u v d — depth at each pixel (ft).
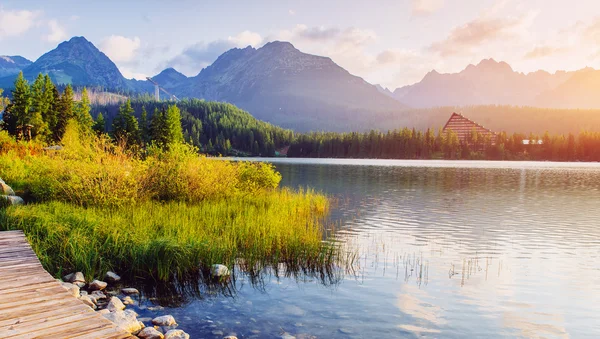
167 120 268.62
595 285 36.60
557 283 37.09
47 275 27.40
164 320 25.55
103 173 59.26
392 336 25.11
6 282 25.72
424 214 77.77
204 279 35.01
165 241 36.88
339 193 114.52
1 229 40.91
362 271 39.14
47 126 233.14
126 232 40.45
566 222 70.90
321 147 578.25
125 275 35.22
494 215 77.87
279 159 509.35
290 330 25.49
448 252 48.16
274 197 78.23
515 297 33.14
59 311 21.31
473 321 27.96
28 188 63.00
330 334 25.08
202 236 42.01
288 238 45.44
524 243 53.93
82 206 53.16
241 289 33.06
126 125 263.49
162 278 34.45
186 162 72.49
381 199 101.04
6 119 230.07
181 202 65.05
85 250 36.50
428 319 28.02
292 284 34.68
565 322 28.27
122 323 23.82
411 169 263.08
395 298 32.01
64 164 61.21
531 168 305.32
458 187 137.69
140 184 63.98
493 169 278.05
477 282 36.81
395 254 46.29
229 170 78.69
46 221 41.75
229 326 25.84
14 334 18.30
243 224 49.55
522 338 25.52
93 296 29.09
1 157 82.02
